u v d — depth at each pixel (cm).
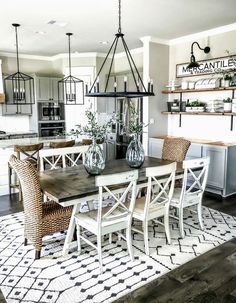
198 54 536
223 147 458
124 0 357
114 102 684
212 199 459
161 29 496
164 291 233
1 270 263
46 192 263
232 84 473
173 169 294
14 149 441
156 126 593
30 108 738
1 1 359
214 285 240
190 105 538
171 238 325
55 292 232
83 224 276
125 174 257
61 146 474
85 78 720
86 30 498
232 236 330
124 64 714
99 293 231
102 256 287
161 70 581
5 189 484
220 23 464
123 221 275
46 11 398
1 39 559
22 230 346
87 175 321
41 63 754
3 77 681
